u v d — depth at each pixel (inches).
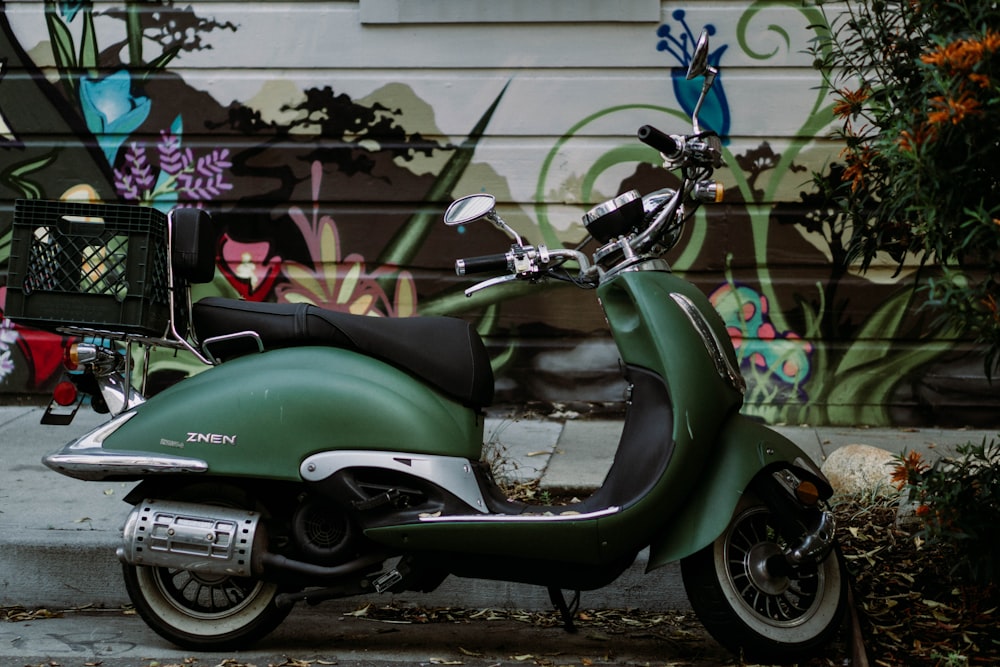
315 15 265.7
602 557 149.9
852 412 261.7
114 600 185.9
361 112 267.0
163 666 154.8
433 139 266.4
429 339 156.1
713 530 147.3
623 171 263.3
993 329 143.3
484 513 151.3
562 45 261.9
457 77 264.5
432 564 153.6
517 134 264.5
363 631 171.9
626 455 151.3
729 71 259.1
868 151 164.7
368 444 151.9
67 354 153.9
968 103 135.9
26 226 152.3
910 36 161.9
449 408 155.4
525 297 265.7
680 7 258.8
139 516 155.4
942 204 144.6
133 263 151.3
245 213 270.5
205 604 177.8
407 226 267.9
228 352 160.2
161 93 270.4
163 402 156.7
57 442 242.5
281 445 152.4
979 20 145.3
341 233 269.1
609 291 156.0
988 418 258.7
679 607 180.5
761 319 262.2
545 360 265.7
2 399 275.3
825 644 152.3
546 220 265.9
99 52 270.7
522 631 172.4
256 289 271.4
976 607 167.8
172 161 271.1
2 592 186.2
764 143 259.4
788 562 149.9
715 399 150.2
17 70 272.8
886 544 185.6
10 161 273.9
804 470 151.9
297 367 155.4
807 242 260.1
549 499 202.4
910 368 259.9
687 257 262.8
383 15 263.4
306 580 154.3
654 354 151.3
